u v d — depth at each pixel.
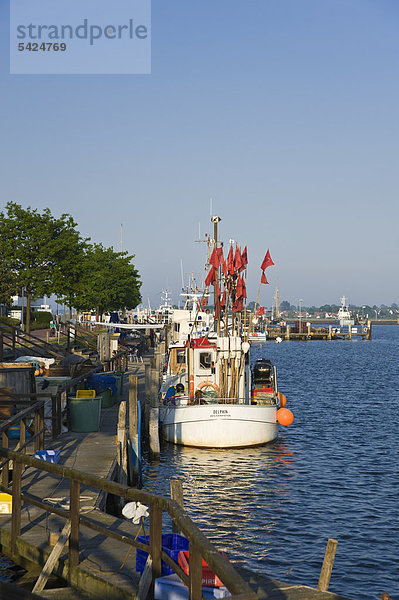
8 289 53.12
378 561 14.28
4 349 32.97
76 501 9.14
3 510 11.58
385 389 51.06
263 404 27.44
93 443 18.94
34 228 50.91
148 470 21.92
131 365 50.59
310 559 14.34
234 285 25.16
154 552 7.94
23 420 15.52
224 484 20.34
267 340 157.00
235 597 4.97
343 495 19.41
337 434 29.86
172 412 25.38
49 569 9.05
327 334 167.38
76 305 56.50
